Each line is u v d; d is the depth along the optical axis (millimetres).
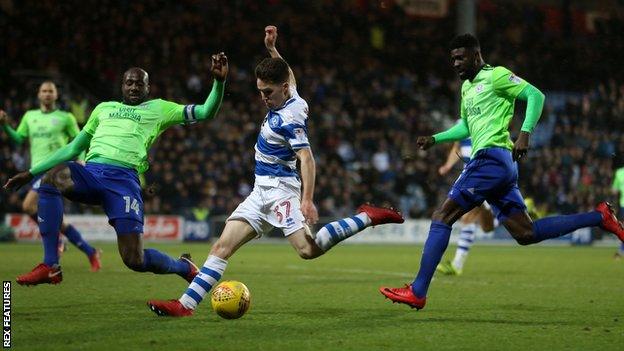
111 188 20406
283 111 18719
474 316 20328
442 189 73375
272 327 17969
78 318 18969
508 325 18734
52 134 32438
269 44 21188
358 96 81312
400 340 16453
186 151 69875
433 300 24188
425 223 71000
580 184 77188
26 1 77062
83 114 69938
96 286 26703
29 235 60844
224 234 19359
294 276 32625
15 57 74562
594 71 95625
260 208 19219
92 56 76875
